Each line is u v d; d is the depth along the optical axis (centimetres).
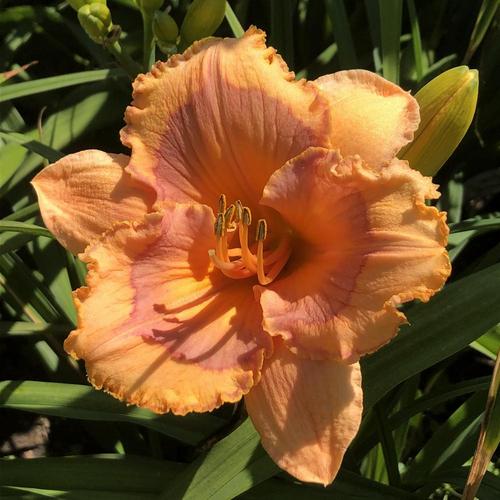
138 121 37
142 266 36
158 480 41
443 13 56
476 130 54
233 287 38
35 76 58
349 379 34
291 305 35
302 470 34
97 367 34
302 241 38
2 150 50
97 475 41
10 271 47
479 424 46
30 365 53
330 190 35
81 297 35
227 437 39
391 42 46
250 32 37
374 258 34
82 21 42
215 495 38
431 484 43
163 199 37
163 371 34
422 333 39
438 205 55
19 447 51
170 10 56
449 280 55
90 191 37
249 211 36
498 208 60
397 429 48
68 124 52
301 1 56
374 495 40
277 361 35
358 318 34
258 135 37
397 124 36
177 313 36
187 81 37
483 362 56
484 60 53
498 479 40
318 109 36
